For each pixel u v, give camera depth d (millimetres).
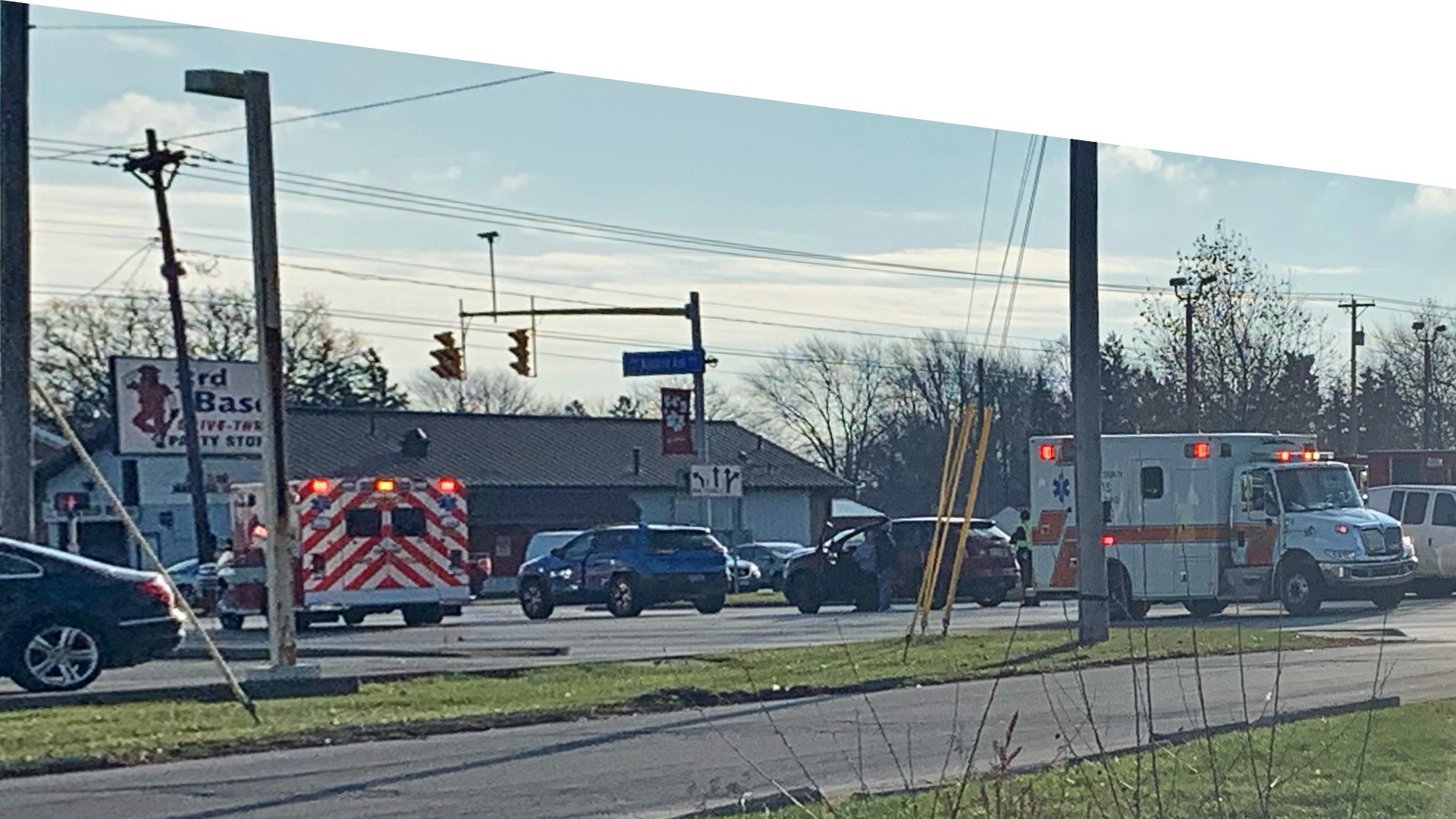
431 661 14875
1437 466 26391
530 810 8531
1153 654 14500
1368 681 13883
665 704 11992
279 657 12484
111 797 8570
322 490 18594
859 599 19828
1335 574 21516
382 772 9391
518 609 19703
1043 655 14953
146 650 12680
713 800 8758
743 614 19953
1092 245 16422
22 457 13844
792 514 18875
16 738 9938
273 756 9859
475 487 19375
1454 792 9281
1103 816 7977
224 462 14844
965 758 9922
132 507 14211
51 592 12445
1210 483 21781
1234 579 21859
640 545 19781
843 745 10508
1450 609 22906
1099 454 16469
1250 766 9055
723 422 17750
